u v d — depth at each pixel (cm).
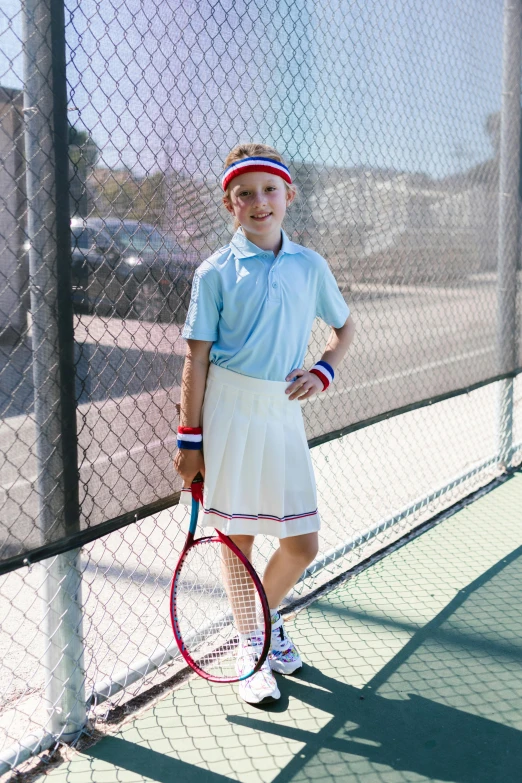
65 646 204
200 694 231
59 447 195
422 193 346
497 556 327
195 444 211
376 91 312
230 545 206
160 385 230
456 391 382
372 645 257
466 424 512
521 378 622
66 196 192
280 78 265
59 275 191
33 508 190
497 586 299
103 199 205
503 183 407
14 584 298
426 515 376
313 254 224
